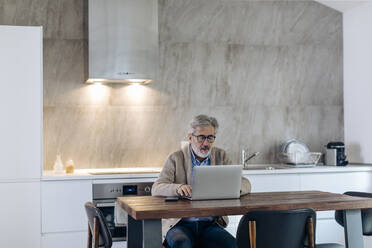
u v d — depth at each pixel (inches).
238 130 212.5
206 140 132.9
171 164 136.6
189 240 117.3
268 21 215.9
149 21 185.3
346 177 196.5
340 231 194.1
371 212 135.7
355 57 216.8
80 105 196.4
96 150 197.9
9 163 167.6
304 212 108.3
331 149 207.3
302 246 111.3
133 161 201.5
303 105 219.6
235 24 212.4
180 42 206.7
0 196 167.2
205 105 209.2
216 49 210.4
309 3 220.5
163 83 204.8
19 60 168.9
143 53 184.2
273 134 216.2
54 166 181.9
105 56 181.0
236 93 212.5
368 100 209.5
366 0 207.0
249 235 105.8
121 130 200.5
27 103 169.3
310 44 220.8
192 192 120.0
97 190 173.9
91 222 122.6
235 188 122.5
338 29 223.5
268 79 216.1
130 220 127.0
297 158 201.2
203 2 209.2
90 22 179.9
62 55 194.5
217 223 130.9
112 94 199.6
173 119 205.6
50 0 193.5
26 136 169.0
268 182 188.1
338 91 223.5
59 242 170.9
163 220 130.0
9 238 167.6
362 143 213.5
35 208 169.3
